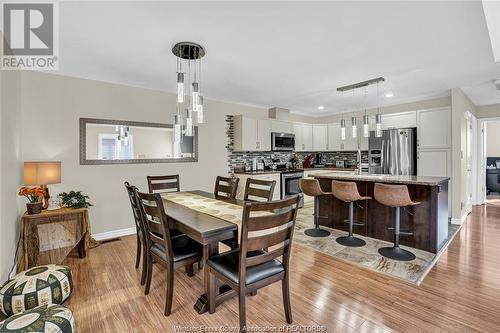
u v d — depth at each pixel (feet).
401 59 9.24
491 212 16.40
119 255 9.98
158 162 13.34
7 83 7.53
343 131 12.41
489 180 23.43
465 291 7.17
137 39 7.56
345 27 6.94
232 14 6.27
